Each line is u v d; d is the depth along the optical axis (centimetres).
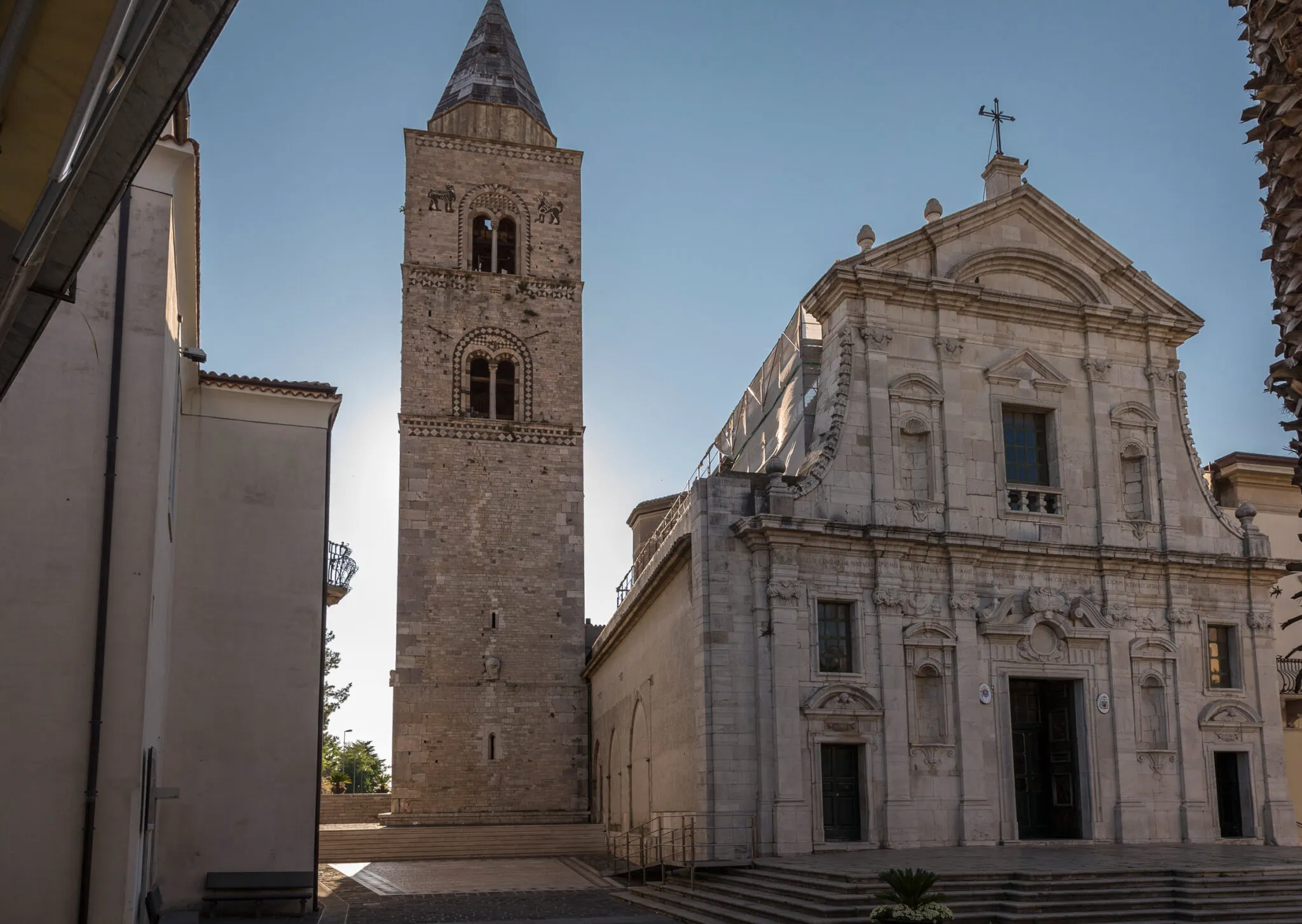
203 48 740
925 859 2791
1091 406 3688
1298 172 816
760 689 3144
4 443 1786
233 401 2691
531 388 5262
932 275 3609
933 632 3334
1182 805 3462
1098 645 3494
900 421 3475
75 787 1723
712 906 2552
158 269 1919
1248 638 3662
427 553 4947
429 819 4656
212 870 2475
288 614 2628
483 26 5991
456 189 5441
